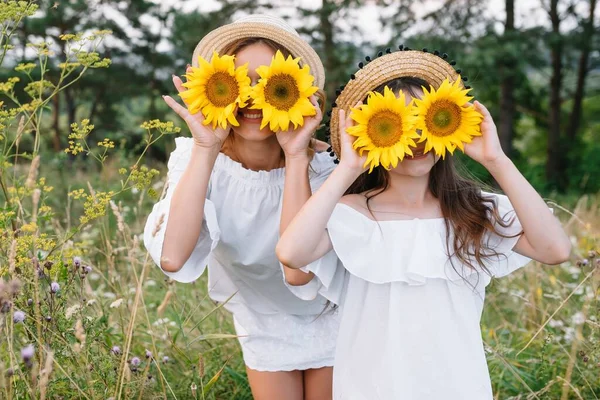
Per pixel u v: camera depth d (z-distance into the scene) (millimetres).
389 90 2016
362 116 2021
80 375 2414
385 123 2012
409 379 2143
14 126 2666
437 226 2203
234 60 2346
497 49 13695
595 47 16594
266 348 2764
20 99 13938
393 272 2152
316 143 2637
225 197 2547
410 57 2236
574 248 4297
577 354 3084
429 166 2148
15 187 2381
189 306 3699
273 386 2768
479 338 2188
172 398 2812
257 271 2684
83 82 16578
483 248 2191
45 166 8008
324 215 2066
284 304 2766
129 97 17797
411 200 2260
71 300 2740
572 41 16281
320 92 2443
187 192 2293
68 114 17562
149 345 3119
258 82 2164
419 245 2160
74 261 2432
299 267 2090
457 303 2176
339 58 14703
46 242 2406
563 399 2383
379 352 2184
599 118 24031
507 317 3996
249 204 2539
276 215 2564
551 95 18344
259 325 2799
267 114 2148
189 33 14766
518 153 18891
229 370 3051
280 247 2070
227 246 2645
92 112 17875
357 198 2271
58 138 15602
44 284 2406
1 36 2486
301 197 2277
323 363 2793
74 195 2480
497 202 2281
